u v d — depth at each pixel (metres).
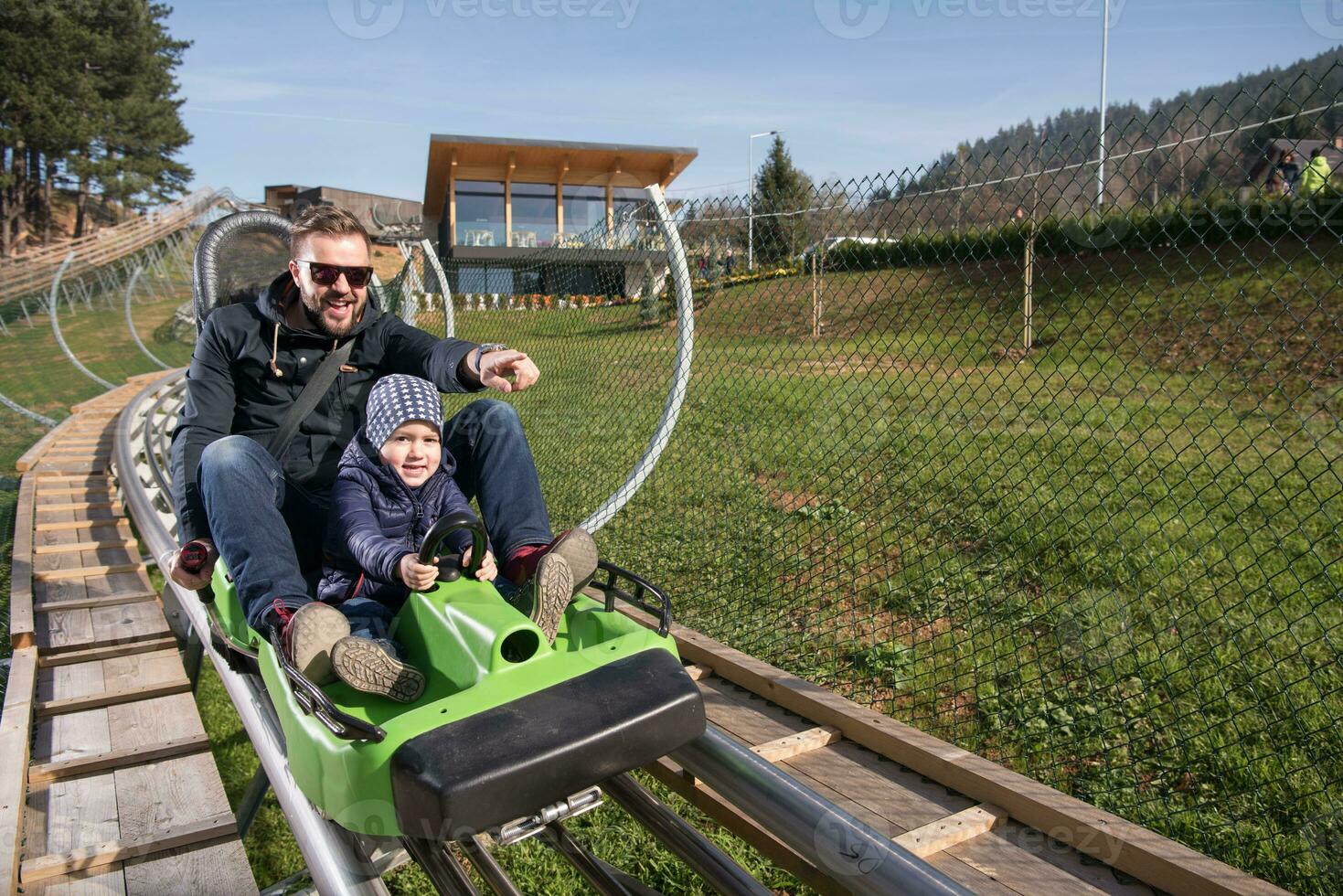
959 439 7.07
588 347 6.07
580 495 6.29
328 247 2.80
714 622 4.47
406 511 2.53
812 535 5.48
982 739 3.43
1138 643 4.03
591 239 5.86
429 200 29.36
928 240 4.66
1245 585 4.50
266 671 2.32
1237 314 8.93
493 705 1.90
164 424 10.52
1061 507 5.59
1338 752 3.12
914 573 4.90
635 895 2.37
